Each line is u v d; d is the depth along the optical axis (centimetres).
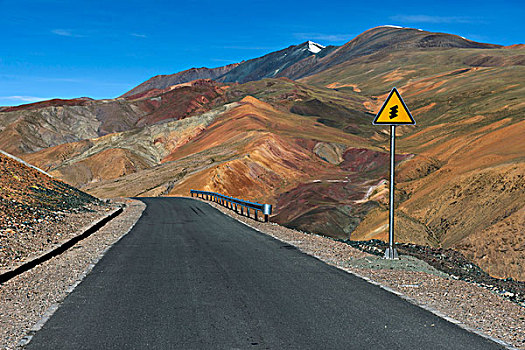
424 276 884
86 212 1962
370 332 553
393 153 1069
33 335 541
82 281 829
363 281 834
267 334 545
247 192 6222
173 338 530
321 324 583
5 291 751
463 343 518
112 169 10000
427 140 9594
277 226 1847
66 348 500
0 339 527
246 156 7194
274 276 875
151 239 1420
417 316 620
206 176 6191
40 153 12644
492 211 2697
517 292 981
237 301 693
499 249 2120
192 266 977
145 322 590
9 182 1883
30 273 892
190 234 1558
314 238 1472
